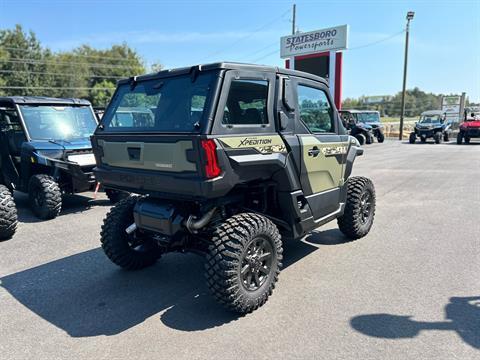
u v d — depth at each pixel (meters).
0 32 60.03
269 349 2.87
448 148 21.48
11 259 4.80
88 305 3.61
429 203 7.66
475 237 5.44
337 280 4.04
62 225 6.31
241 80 3.30
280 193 3.79
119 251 4.18
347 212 5.09
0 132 7.42
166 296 3.78
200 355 2.81
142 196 4.21
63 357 2.83
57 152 6.77
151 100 3.63
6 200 5.43
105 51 78.31
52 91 63.50
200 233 3.71
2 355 2.86
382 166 13.57
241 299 3.26
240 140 3.19
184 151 3.11
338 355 2.78
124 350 2.90
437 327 3.12
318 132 4.25
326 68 23.28
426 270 4.27
